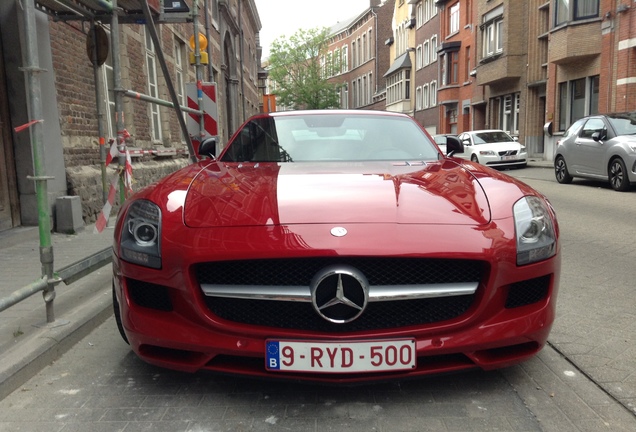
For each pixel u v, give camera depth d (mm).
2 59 6406
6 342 3197
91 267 3830
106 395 2738
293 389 2752
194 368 2516
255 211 2641
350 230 2480
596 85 20406
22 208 6676
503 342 2506
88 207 7680
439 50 36469
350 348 2396
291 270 2484
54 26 7109
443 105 38469
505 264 2496
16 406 2643
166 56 12594
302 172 3293
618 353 3176
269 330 2447
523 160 19203
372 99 63656
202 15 17500
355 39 69438
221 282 2521
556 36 21047
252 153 3967
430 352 2436
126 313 2645
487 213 2656
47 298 3445
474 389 2727
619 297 4297
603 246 6195
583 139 12531
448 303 2529
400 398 2645
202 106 8438
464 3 34000
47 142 6758
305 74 62938
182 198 2801
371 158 3883
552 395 2660
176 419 2490
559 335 3475
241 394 2713
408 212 2619
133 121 10102
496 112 29906
